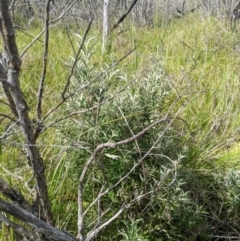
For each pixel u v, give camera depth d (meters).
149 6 6.78
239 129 3.18
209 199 2.54
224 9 6.25
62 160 2.34
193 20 6.29
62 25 5.40
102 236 2.12
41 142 2.53
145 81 2.63
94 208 2.20
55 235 1.58
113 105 2.22
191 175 2.46
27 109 1.60
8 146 2.47
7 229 1.99
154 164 2.22
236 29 5.69
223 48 4.86
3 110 3.01
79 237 1.74
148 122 2.24
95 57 4.24
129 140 1.64
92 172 2.17
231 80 3.87
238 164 2.87
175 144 2.46
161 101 2.45
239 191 2.33
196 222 2.29
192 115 3.28
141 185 2.10
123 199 2.12
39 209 1.82
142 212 2.08
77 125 2.21
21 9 5.46
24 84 3.53
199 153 2.74
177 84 3.38
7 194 1.74
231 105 3.45
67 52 4.48
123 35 5.35
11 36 1.38
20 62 1.45
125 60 4.17
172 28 5.91
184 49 4.70
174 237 2.22
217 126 3.09
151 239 2.16
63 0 5.18
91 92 2.17
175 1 7.59
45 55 1.64
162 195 2.08
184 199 2.08
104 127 2.20
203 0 7.00
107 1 5.13
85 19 6.07
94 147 2.15
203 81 3.85
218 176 2.46
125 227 2.14
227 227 2.44
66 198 2.30
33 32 5.20
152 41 5.09
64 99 1.78
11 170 2.42
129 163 2.16
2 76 1.51
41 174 1.72
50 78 3.85
